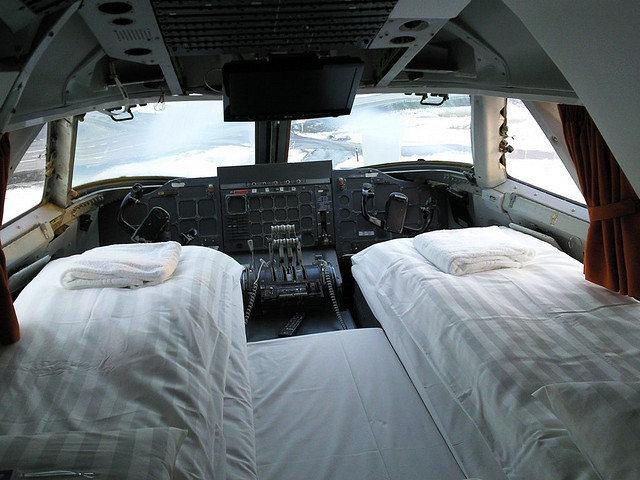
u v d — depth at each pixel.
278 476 1.93
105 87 2.14
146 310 2.21
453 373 2.14
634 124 1.28
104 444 1.45
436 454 2.03
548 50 1.29
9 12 1.11
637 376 1.85
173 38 1.53
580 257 3.15
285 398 2.38
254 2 1.30
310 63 1.77
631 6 0.99
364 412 2.28
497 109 3.37
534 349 2.06
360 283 3.25
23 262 3.10
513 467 1.71
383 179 4.02
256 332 3.23
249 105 2.00
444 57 2.23
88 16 1.35
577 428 1.56
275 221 3.89
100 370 1.85
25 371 1.82
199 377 1.93
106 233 4.12
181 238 3.76
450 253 2.81
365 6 1.37
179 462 1.53
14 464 1.36
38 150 3.04
